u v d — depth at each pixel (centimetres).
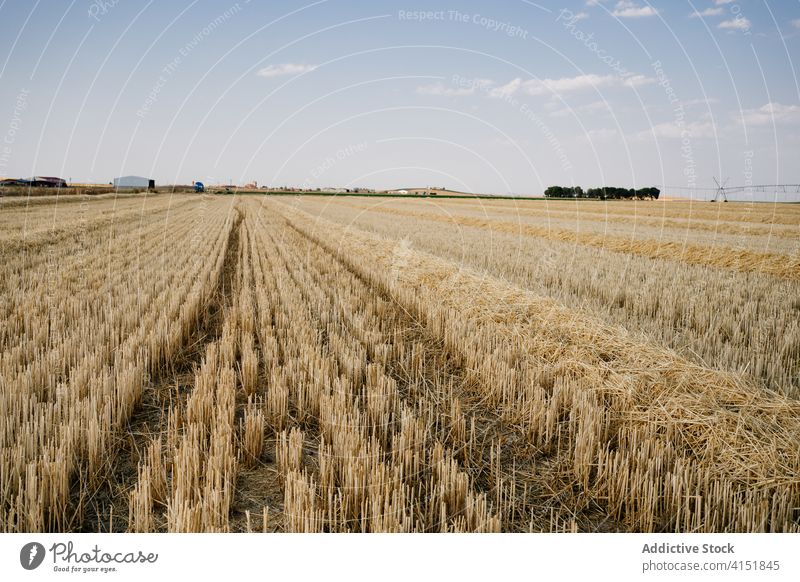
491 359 579
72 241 1638
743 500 359
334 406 469
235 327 741
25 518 327
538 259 1444
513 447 455
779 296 968
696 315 830
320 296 923
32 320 706
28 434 385
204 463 380
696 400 461
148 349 602
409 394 553
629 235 2062
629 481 372
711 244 1675
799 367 614
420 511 354
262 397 536
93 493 376
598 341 635
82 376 503
